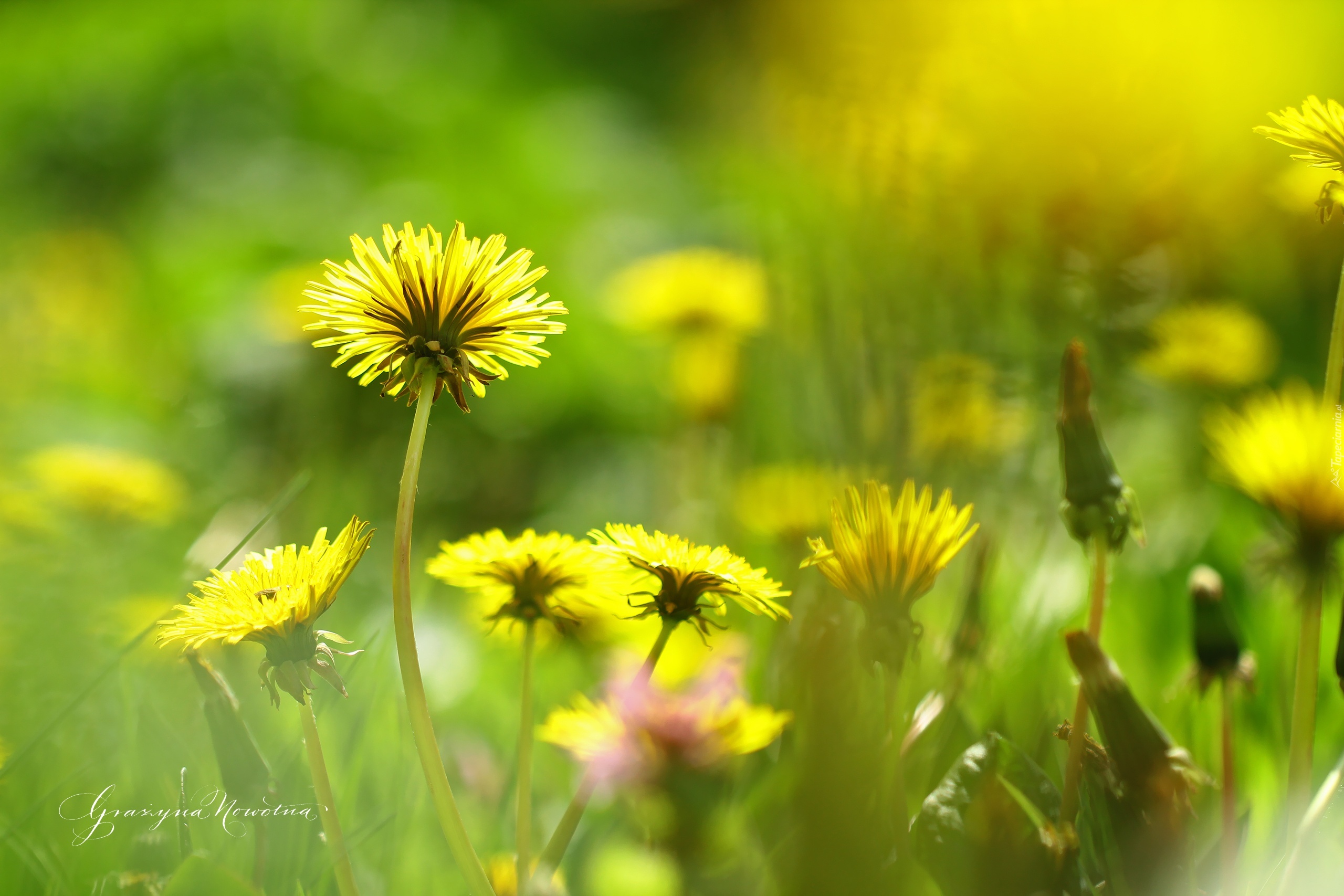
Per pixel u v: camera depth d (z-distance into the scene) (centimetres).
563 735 64
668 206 329
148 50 417
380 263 60
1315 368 138
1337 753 71
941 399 78
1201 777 60
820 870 60
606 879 64
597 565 63
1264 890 61
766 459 110
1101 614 61
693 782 63
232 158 385
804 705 61
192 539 130
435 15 489
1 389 187
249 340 218
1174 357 116
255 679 82
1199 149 93
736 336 145
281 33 435
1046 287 86
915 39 83
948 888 61
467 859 59
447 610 123
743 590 61
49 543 104
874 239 79
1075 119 83
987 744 62
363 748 69
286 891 65
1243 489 62
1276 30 105
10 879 66
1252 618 84
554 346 254
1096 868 62
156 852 65
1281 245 121
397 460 204
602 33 473
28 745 65
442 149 395
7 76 407
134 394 222
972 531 60
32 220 348
